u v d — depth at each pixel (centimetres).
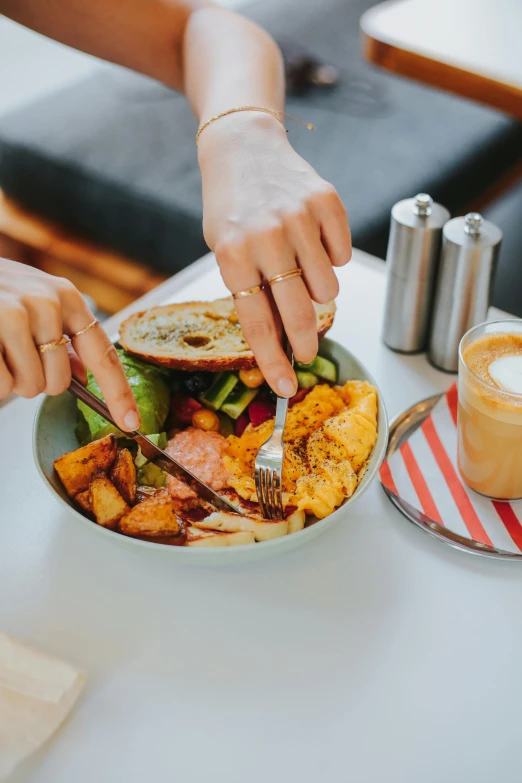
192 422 81
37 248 198
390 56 153
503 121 201
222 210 66
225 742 57
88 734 57
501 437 70
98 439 74
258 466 69
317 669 62
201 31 98
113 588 69
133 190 177
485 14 164
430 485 78
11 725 55
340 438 74
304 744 57
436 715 58
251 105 76
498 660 62
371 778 54
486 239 85
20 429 85
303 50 221
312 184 65
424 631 65
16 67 301
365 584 69
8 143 190
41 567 70
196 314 90
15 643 59
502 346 76
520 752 56
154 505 64
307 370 83
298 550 72
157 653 63
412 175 180
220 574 70
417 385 92
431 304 93
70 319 61
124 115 197
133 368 81
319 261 63
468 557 72
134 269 190
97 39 113
